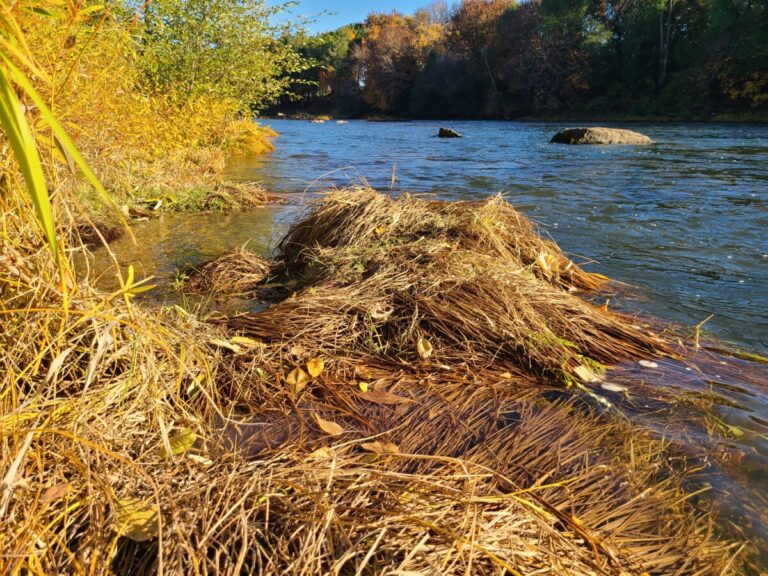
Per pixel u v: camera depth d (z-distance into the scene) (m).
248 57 10.64
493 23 50.59
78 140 4.24
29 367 1.33
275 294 3.25
